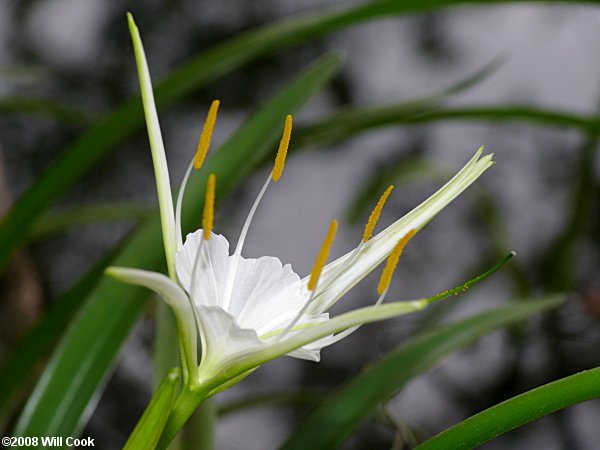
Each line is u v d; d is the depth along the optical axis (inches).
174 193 25.5
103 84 56.9
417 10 26.3
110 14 56.9
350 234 57.2
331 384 54.6
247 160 25.8
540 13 59.0
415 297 55.6
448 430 20.1
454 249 56.1
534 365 51.6
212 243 20.0
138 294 24.7
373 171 58.4
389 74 59.9
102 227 54.8
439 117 29.6
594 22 58.4
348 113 29.7
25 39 56.2
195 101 56.7
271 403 34.0
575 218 44.4
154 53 57.1
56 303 26.6
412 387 53.1
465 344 26.5
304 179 58.0
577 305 49.8
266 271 20.1
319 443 25.1
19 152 54.7
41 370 30.2
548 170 57.6
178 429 19.3
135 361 49.1
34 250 51.9
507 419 20.0
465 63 60.2
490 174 57.9
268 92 57.2
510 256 19.3
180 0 57.0
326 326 18.7
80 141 26.3
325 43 58.2
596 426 53.0
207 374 19.2
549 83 59.5
